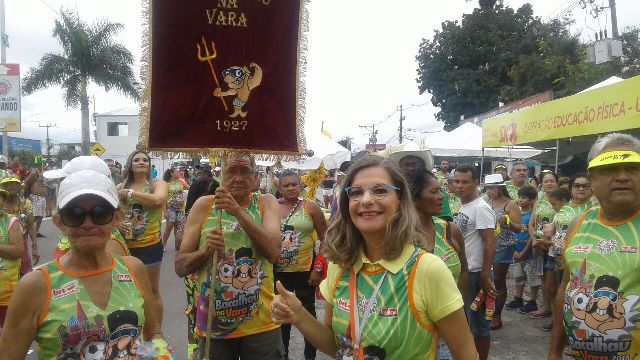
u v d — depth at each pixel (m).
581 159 14.07
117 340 2.46
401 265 2.35
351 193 2.43
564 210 6.59
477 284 5.42
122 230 5.65
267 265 3.99
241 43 3.93
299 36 3.99
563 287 3.28
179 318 7.64
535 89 29.09
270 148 3.97
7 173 10.97
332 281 2.58
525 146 13.95
